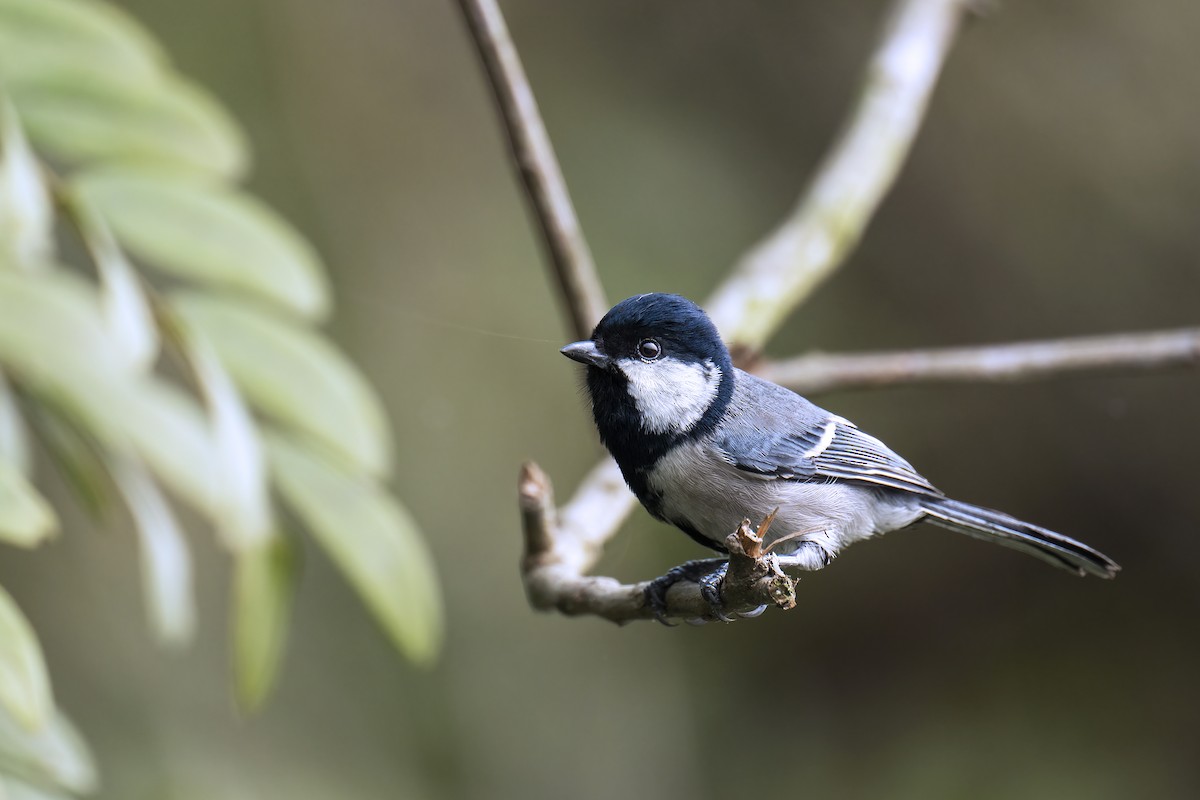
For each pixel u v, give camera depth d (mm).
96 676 8891
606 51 13055
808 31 13344
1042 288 13375
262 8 11477
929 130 13367
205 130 5594
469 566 10961
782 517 6047
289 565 5102
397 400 11156
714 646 12711
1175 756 12562
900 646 13227
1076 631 13266
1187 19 13102
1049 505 13383
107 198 5371
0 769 4910
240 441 4992
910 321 13273
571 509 6082
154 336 5055
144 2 10961
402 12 12242
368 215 11617
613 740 11211
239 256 5492
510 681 10875
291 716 9758
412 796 9922
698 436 5918
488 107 12398
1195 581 13117
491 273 11875
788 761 12461
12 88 5398
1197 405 13156
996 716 12914
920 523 6660
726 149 12930
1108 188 13289
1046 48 13211
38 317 4965
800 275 7348
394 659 10422
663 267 12047
